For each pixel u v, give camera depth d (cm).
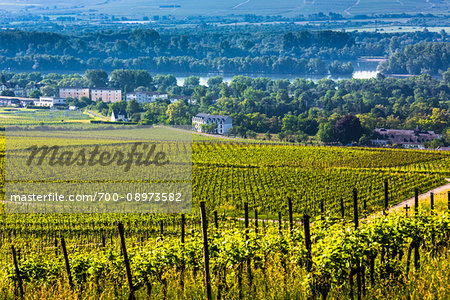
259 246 5559
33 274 6053
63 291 5669
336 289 4981
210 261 5491
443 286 4800
